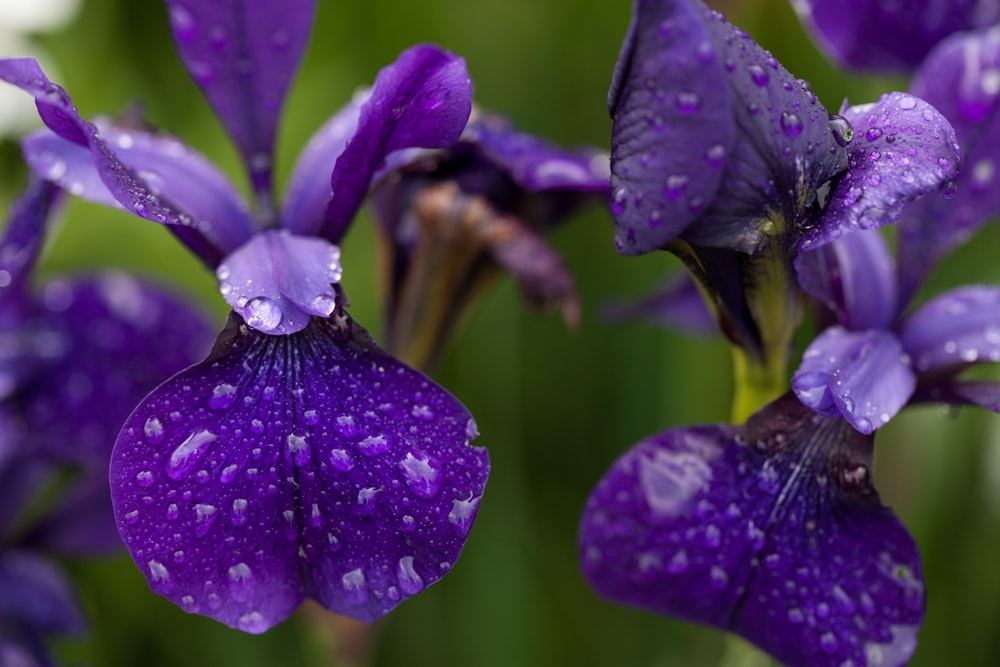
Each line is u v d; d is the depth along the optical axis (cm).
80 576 38
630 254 27
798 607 29
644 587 29
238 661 38
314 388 28
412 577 27
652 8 26
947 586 38
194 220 30
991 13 34
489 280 34
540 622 39
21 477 36
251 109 31
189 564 27
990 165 32
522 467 39
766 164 27
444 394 28
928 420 37
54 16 44
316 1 31
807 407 29
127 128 32
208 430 27
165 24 44
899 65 34
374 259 39
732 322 29
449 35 41
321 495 27
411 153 31
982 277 39
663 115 27
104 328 35
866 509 29
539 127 41
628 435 39
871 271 31
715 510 29
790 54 40
